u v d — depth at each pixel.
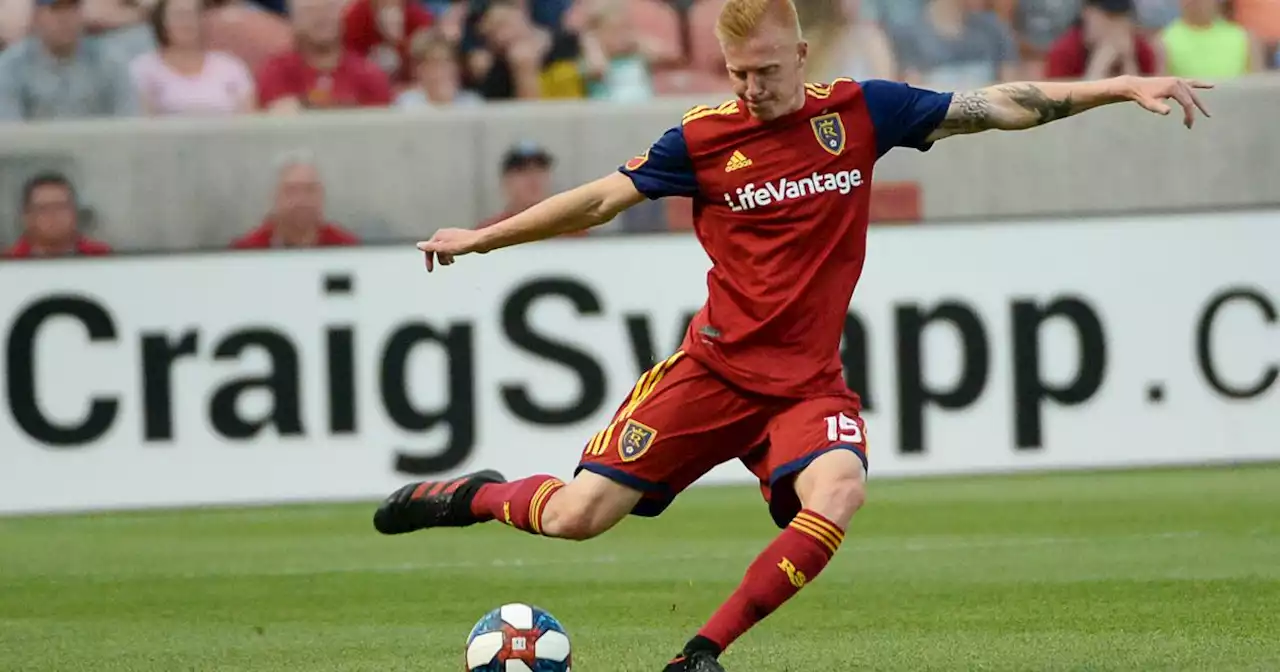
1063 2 54.12
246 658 21.56
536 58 52.50
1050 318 41.25
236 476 39.72
